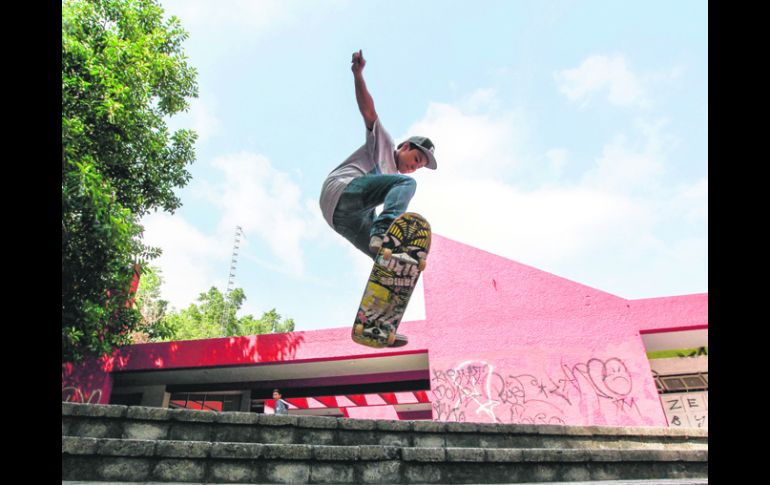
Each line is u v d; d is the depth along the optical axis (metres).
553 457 3.28
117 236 8.27
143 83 9.42
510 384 9.74
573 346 9.81
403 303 3.58
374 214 3.63
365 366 11.70
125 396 13.46
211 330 36.59
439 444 3.55
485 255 11.20
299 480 2.83
